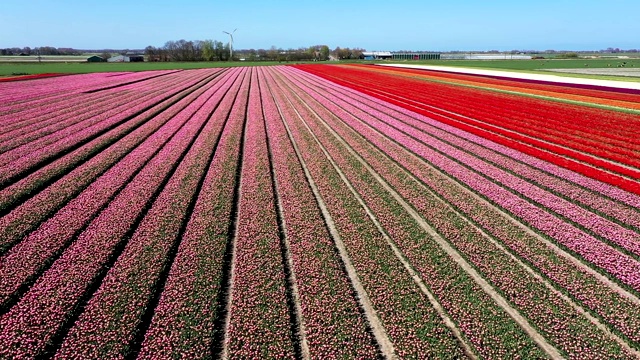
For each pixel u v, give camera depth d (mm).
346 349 10211
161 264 13742
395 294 12430
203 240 15406
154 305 12094
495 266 13961
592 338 10656
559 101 46125
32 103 48062
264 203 19094
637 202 18891
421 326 11055
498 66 120625
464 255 14836
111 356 9875
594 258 14477
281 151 28375
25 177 22344
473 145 28984
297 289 12961
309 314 11500
